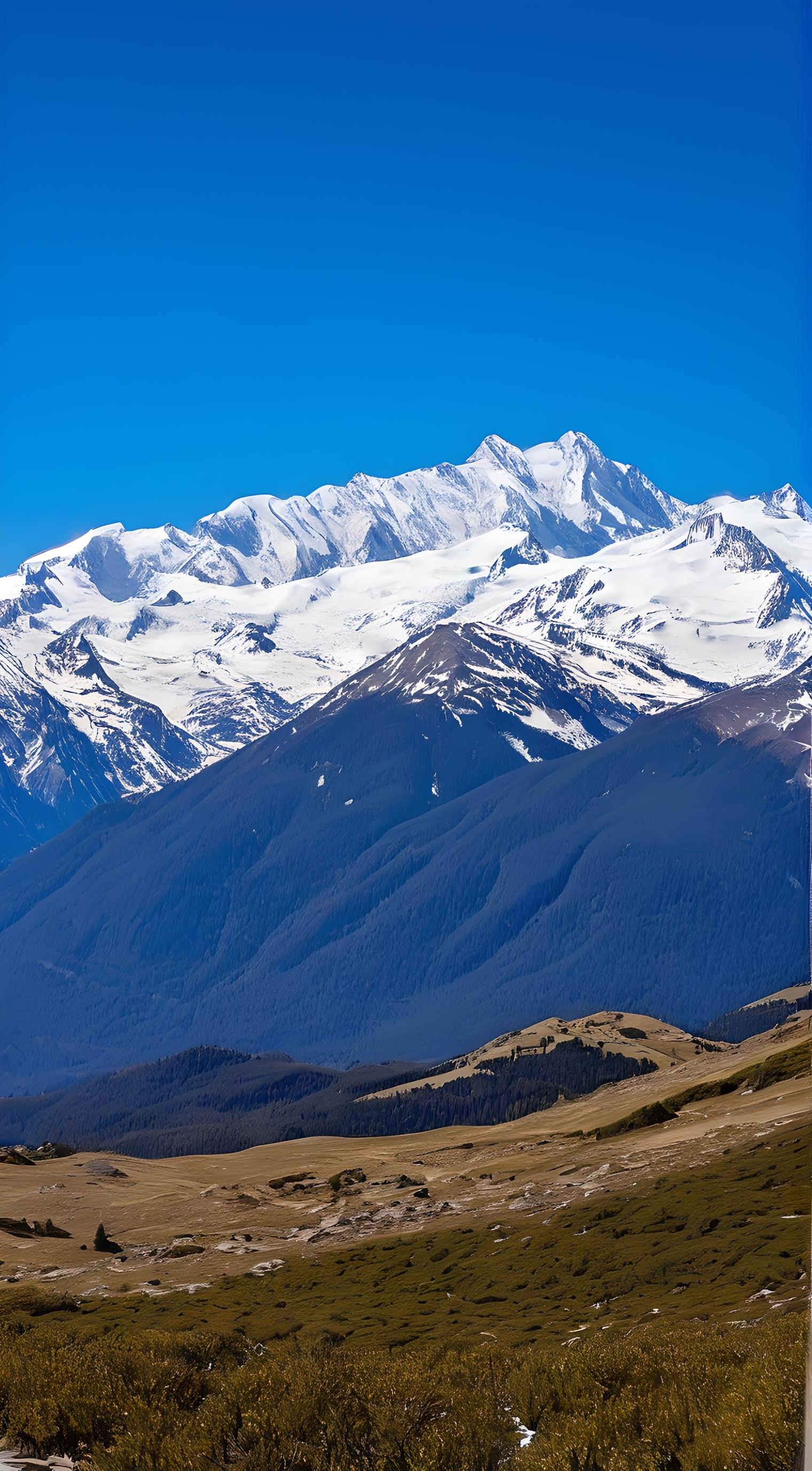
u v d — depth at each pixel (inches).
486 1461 1104.8
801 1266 2618.1
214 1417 1197.1
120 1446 1099.3
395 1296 3786.9
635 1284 3075.8
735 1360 1288.1
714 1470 856.9
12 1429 1270.9
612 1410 1095.6
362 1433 1159.0
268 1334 3240.7
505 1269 3752.5
